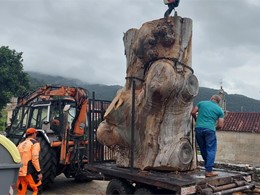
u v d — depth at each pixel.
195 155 5.54
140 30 5.50
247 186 4.99
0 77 27.53
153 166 5.21
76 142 7.51
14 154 4.10
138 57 5.57
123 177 5.25
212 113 5.17
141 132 5.38
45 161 6.93
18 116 8.57
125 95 5.64
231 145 19.59
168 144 5.20
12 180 4.06
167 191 4.80
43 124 7.35
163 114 5.21
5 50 28.50
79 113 7.82
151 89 5.01
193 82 5.24
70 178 8.85
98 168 5.81
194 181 4.50
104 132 5.68
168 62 5.13
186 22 5.29
